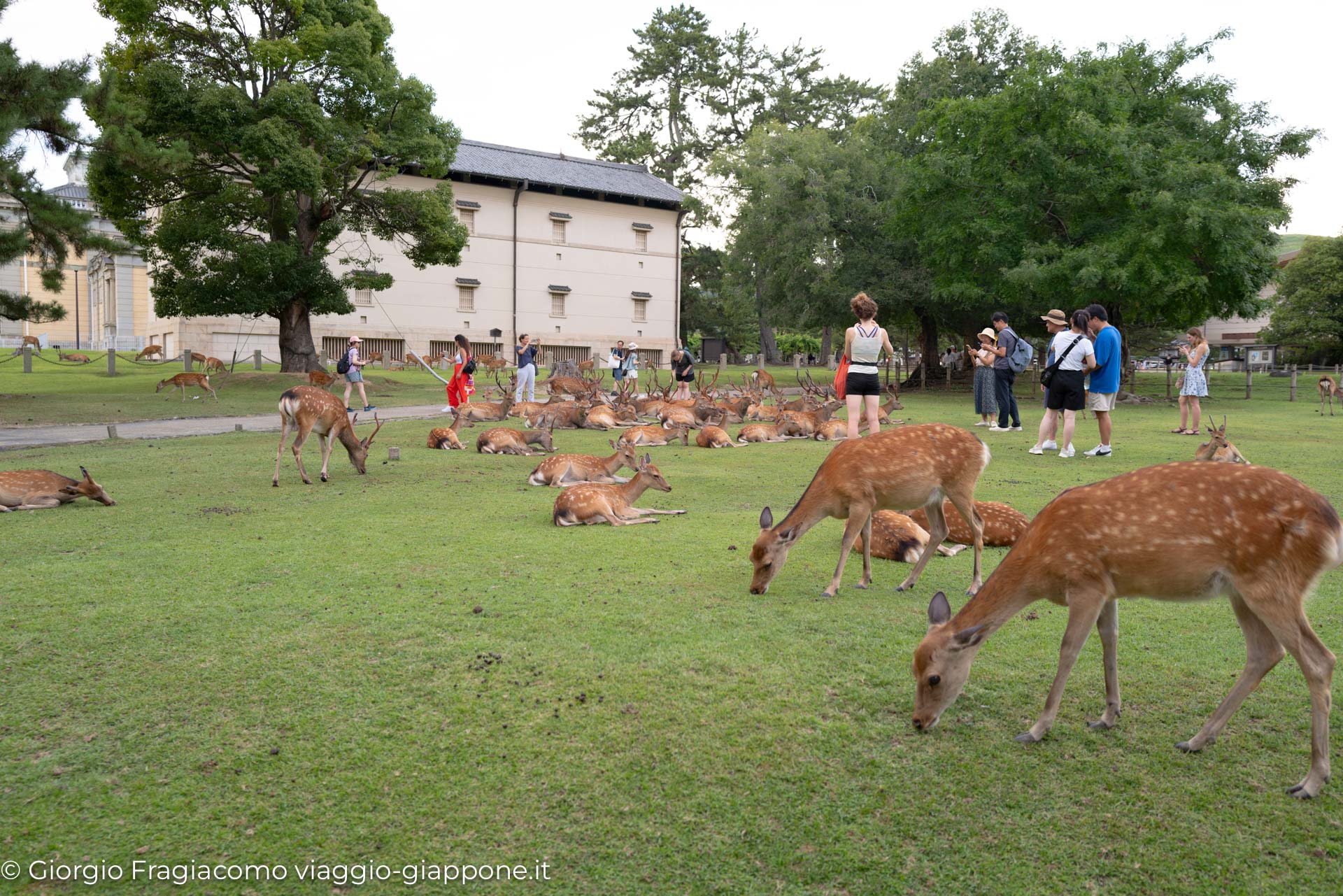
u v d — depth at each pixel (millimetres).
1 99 18219
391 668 4340
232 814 3088
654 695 4020
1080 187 24969
